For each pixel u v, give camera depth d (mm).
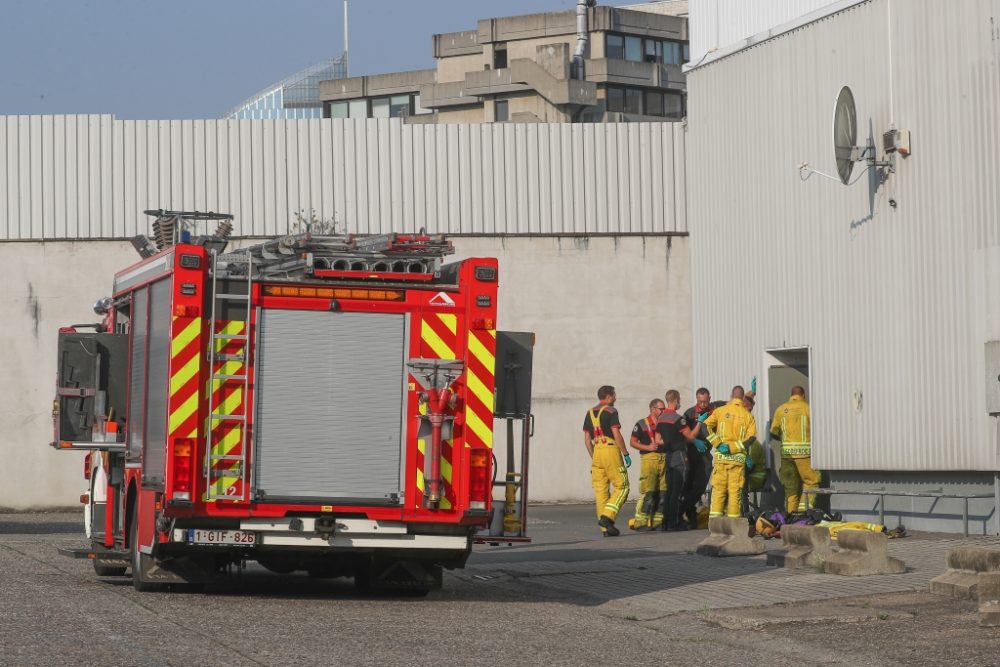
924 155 19156
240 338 12445
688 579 15094
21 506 28047
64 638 9805
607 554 18000
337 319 12711
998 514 18078
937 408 18984
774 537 18906
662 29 90750
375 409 12742
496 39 89938
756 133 23344
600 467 20969
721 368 24516
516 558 17750
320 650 9656
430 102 89125
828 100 21375
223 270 12469
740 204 23828
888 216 19891
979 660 9727
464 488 12750
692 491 21922
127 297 14125
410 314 12844
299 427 12578
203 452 12328
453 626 11336
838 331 21109
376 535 12664
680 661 9789
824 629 11367
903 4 19500
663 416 21562
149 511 12734
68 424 13727
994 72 17953
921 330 19266
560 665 9383
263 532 12461
